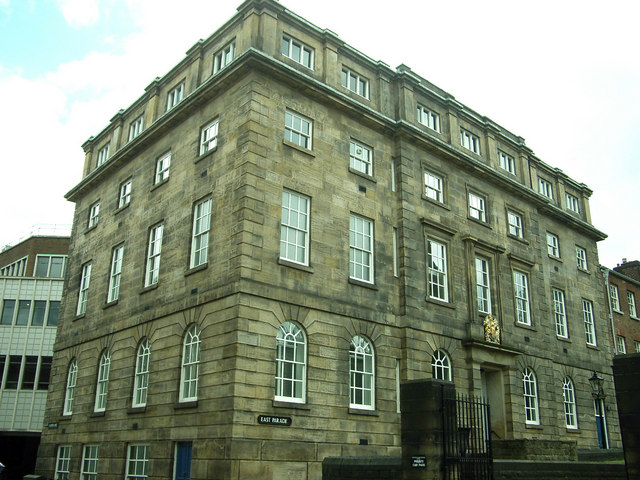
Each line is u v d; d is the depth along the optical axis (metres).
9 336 48.47
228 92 24.25
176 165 26.36
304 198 23.56
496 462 16.72
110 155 33.47
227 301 20.84
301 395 21.31
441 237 27.98
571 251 38.19
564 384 33.62
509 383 28.78
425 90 29.59
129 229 28.72
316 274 22.83
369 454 22.41
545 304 33.31
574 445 27.09
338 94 25.28
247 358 19.97
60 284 49.84
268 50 24.06
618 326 45.53
